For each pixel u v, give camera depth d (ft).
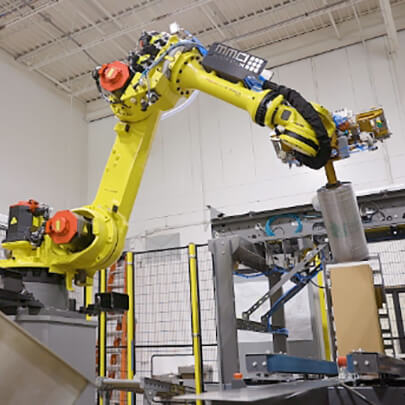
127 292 14.55
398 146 20.56
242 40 24.61
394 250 16.75
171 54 8.32
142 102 8.61
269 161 23.16
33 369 2.21
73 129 27.91
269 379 8.84
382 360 6.31
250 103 7.59
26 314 7.53
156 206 25.18
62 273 8.66
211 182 24.18
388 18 20.15
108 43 24.93
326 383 5.98
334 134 7.45
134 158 9.02
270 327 11.10
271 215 10.97
